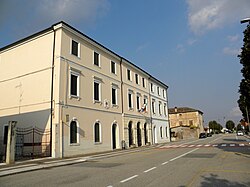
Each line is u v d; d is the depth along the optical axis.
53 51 21.33
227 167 11.41
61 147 19.58
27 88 22.42
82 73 23.52
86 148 22.62
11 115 23.06
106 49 28.03
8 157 15.09
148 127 39.12
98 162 15.77
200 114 89.38
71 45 22.48
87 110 23.56
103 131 25.92
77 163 15.55
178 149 24.94
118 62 31.47
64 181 9.12
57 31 21.61
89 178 9.58
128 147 30.95
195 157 16.20
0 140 23.22
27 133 21.28
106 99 27.34
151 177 9.32
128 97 33.28
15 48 24.38
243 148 22.59
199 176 9.27
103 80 27.19
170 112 87.88
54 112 19.94
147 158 16.91
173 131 65.19
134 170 11.32
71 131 21.16
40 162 15.83
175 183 8.10
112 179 9.16
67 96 21.06
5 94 24.11
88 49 25.02
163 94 49.38
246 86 16.00
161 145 35.66
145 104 38.12
